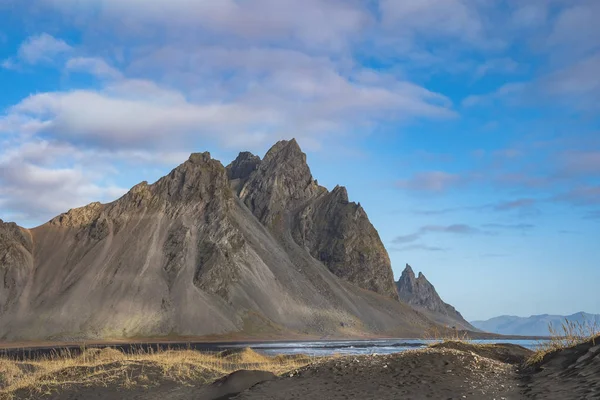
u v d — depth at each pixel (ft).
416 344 611.88
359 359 69.21
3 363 115.14
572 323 64.13
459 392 53.16
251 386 64.23
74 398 71.72
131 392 72.59
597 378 48.26
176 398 67.97
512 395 50.85
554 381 52.03
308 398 55.62
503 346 84.38
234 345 574.56
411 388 55.42
